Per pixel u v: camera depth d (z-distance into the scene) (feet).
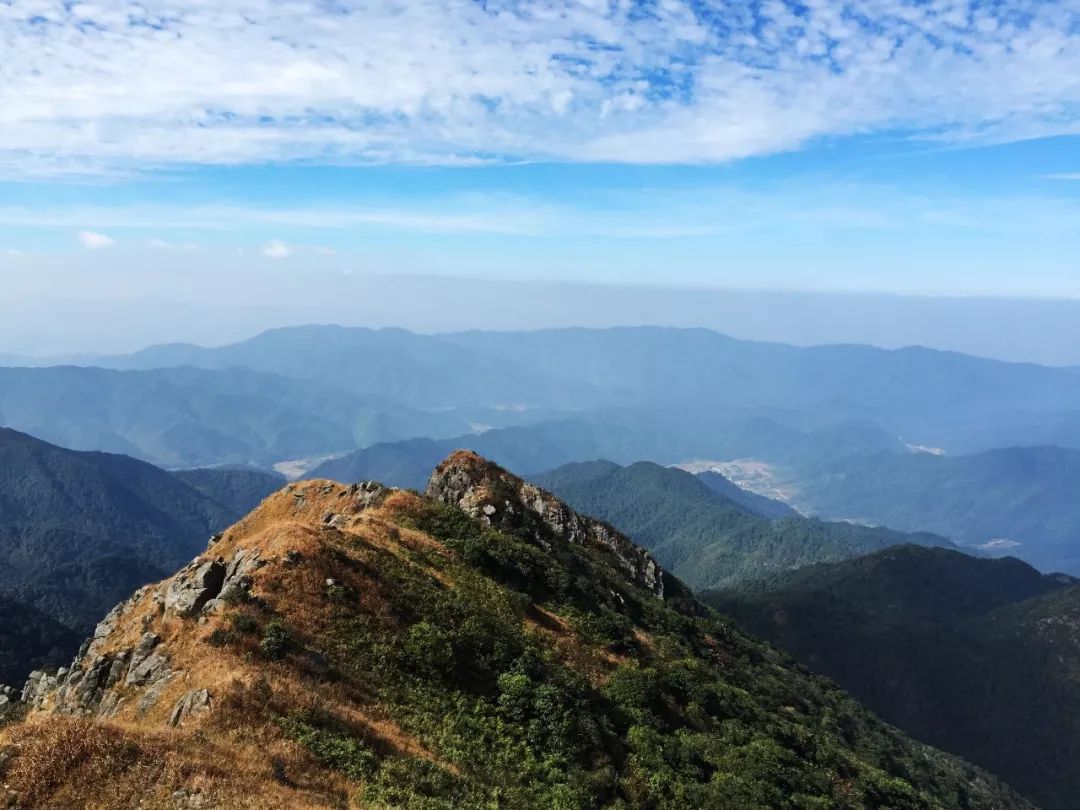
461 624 123.85
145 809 58.54
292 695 83.97
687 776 115.96
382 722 90.22
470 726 100.37
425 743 90.48
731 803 108.99
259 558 119.85
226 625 97.40
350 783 72.54
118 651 109.50
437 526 179.22
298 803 64.44
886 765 201.16
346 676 97.30
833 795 135.03
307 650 98.17
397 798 72.64
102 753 63.10
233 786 63.41
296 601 108.78
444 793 78.23
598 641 158.30
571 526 268.82
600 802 98.37
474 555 165.68
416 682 104.22
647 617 215.31
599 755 109.19
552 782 96.68
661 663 166.71
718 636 269.85
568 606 169.37
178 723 77.30
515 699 110.01
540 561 184.44
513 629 138.41
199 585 118.52
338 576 119.24
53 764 61.26
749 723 155.84
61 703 105.19
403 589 126.11
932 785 219.00
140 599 150.41
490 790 84.48
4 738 65.41
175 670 91.86
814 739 167.43
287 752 73.26
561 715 110.42
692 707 146.82
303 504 209.77
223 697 78.64
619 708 131.13
